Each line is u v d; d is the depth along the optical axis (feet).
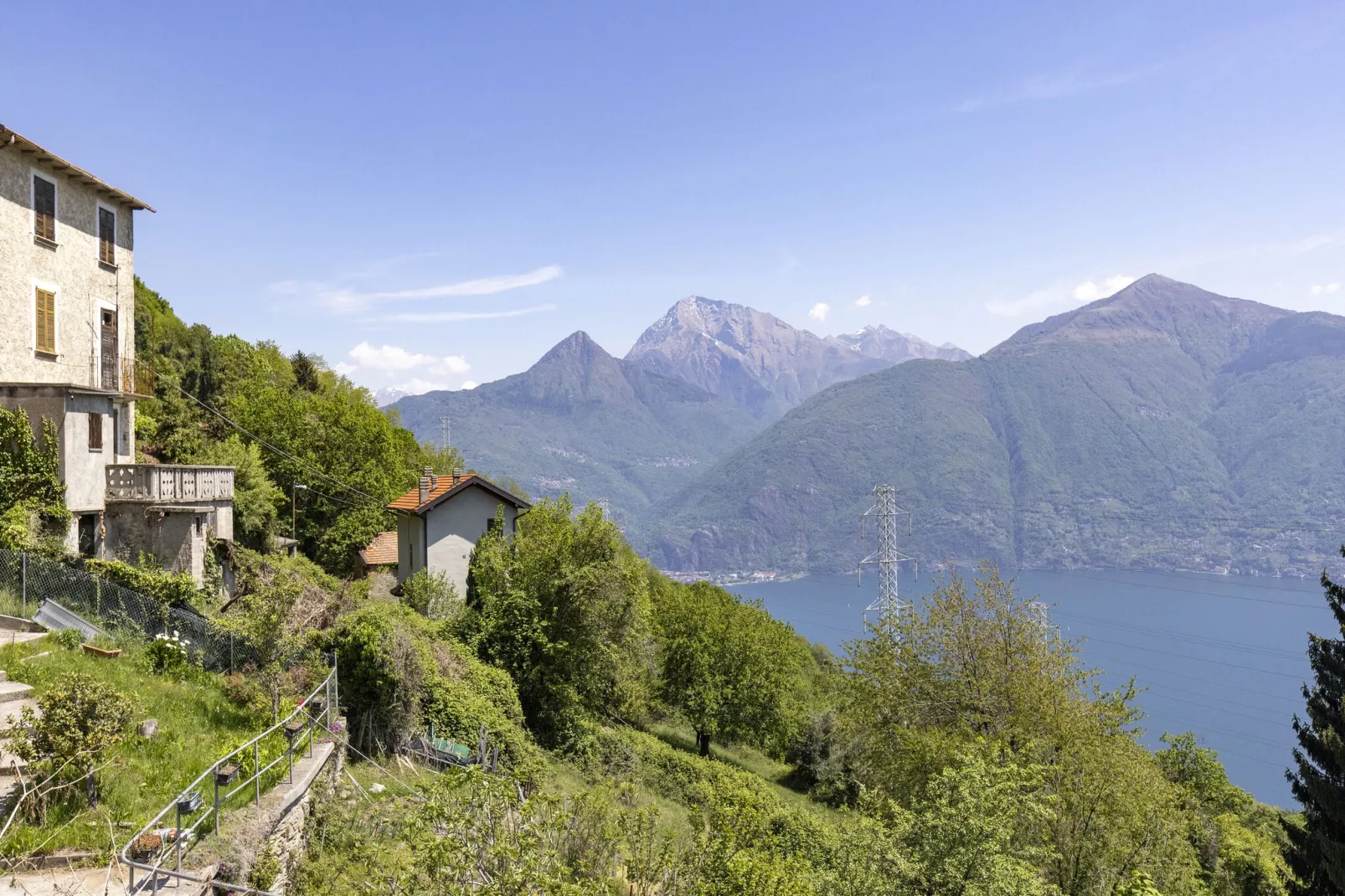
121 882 32.22
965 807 41.50
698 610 161.17
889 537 315.58
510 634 98.73
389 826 49.47
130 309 97.40
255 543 118.11
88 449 77.10
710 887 37.24
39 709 42.78
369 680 65.16
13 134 74.95
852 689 98.37
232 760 43.29
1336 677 92.79
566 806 39.99
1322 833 84.79
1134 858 63.57
